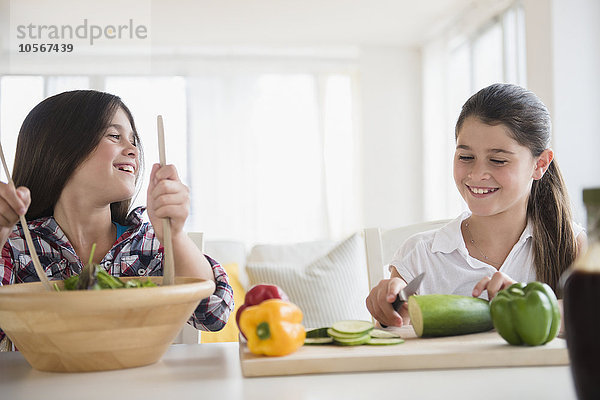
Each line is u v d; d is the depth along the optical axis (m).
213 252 3.34
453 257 1.52
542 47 3.40
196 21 5.00
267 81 5.88
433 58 5.50
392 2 4.66
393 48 5.87
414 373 0.75
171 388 0.70
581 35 3.30
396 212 5.89
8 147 5.03
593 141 3.29
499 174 1.31
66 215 1.30
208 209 5.77
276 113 5.87
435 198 5.50
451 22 5.05
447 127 5.23
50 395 0.68
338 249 2.50
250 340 0.78
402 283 1.12
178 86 5.68
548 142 1.38
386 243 1.90
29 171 1.27
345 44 5.75
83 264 1.31
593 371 0.56
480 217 1.47
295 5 4.70
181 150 5.68
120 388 0.70
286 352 0.77
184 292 0.77
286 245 3.08
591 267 0.57
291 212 5.85
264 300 0.89
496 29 4.39
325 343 0.86
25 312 0.73
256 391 0.68
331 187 5.89
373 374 0.75
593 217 0.58
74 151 1.24
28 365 0.85
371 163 5.88
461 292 1.50
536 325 0.79
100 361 0.78
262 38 5.50
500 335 0.82
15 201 0.85
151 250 1.33
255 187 5.82
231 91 5.82
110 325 0.75
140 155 1.40
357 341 0.84
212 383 0.72
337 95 5.93
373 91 5.87
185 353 0.91
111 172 1.26
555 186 1.44
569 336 0.58
